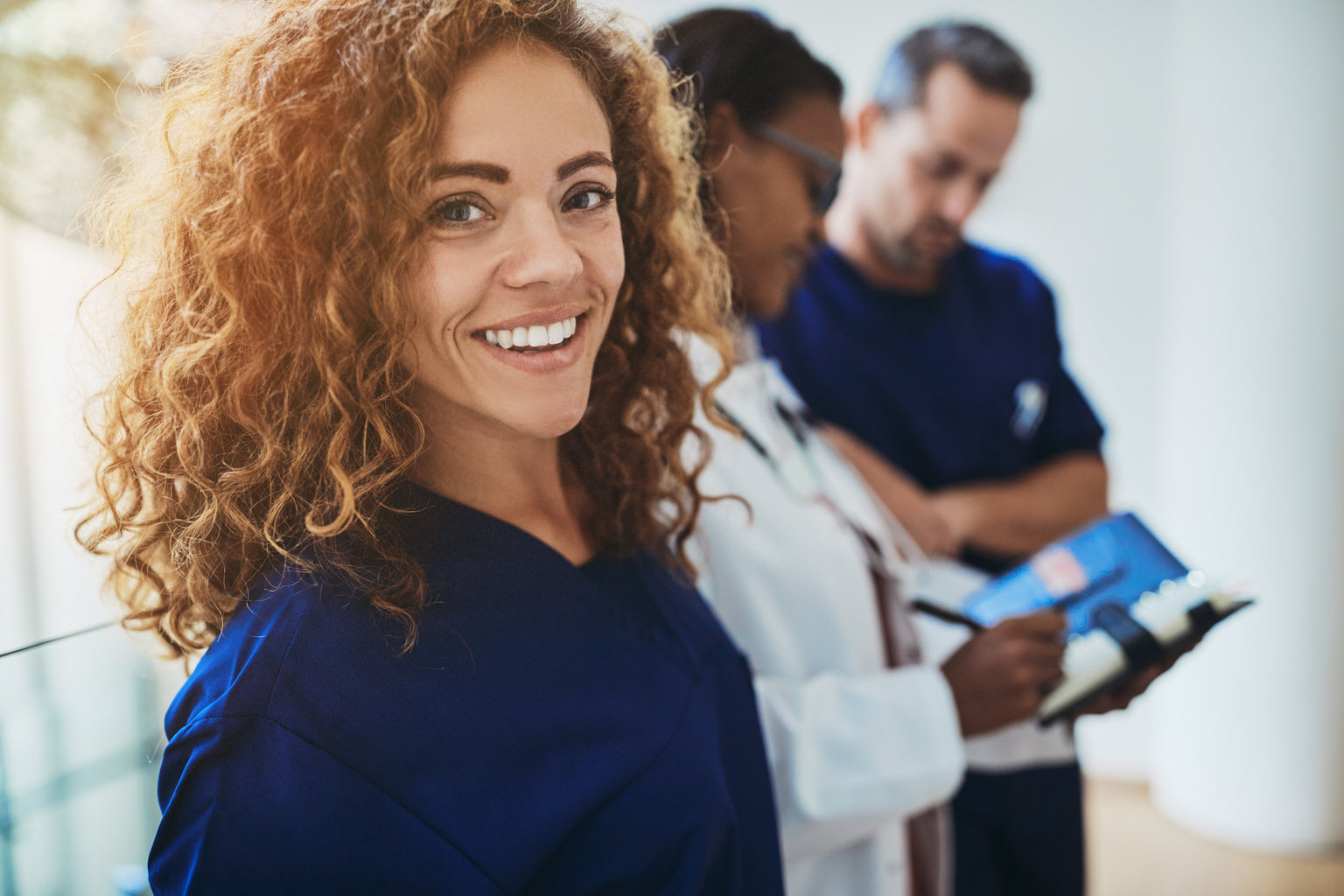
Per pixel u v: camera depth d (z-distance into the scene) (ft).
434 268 2.04
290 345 2.10
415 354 2.15
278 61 2.03
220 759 1.93
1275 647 9.11
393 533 2.22
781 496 3.48
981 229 10.34
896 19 10.28
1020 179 10.16
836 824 3.16
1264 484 9.05
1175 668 9.72
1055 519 5.29
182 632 2.30
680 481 2.87
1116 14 9.75
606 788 2.24
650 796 2.31
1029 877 4.80
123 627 2.43
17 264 7.57
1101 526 3.76
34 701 2.46
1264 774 9.20
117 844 2.62
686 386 2.84
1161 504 10.22
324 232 2.04
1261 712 9.17
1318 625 8.96
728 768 2.72
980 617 3.73
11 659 2.43
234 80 2.09
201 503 2.21
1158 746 10.09
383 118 1.97
